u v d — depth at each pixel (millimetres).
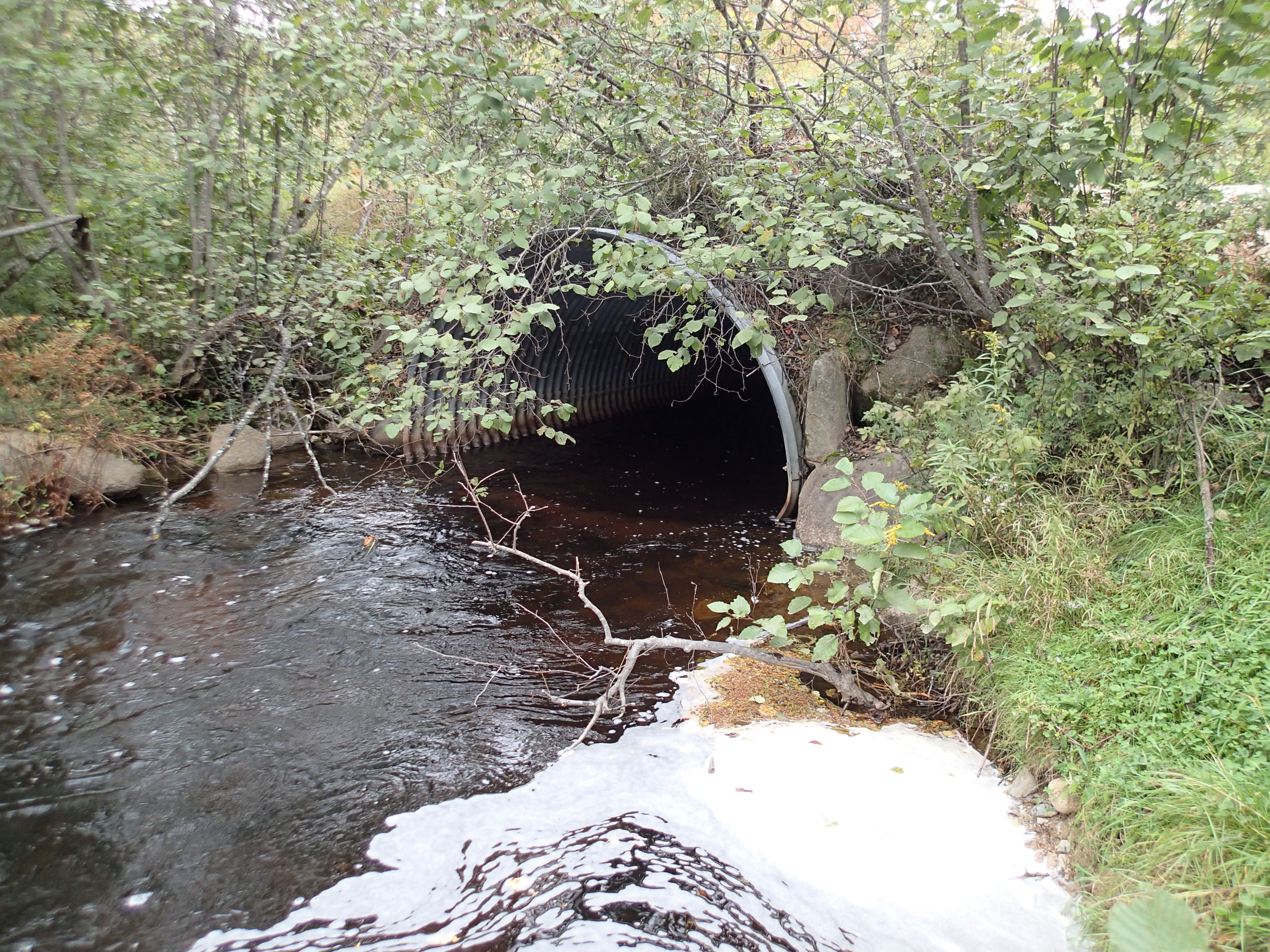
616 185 6766
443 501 8180
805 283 7809
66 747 4184
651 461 9852
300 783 3891
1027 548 4613
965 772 3818
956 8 5289
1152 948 1761
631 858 3283
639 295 6395
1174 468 4809
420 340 5453
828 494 7004
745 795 3652
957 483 5062
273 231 9914
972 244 6000
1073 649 3980
